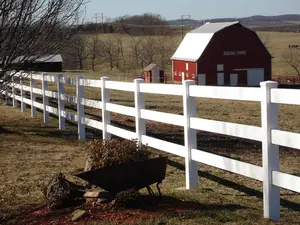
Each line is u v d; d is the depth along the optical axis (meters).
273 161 5.27
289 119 15.99
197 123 6.46
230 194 6.57
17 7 7.84
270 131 5.23
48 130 12.62
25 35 8.09
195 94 6.45
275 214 5.32
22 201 6.36
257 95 5.36
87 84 10.78
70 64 64.75
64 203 5.82
